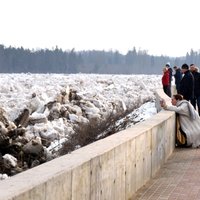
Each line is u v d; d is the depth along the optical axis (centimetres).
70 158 698
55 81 8444
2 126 2581
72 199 642
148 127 1142
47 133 2852
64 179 612
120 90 6203
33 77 11362
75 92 4453
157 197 968
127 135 984
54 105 3634
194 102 2366
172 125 1561
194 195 984
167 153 1431
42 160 2370
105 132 2600
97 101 4228
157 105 2859
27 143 2481
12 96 4941
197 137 1658
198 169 1261
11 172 2119
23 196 510
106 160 785
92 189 721
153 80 9506
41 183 550
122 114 3117
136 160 1006
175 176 1177
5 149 2445
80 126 2703
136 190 1016
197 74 2394
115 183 848
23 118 3133
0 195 492
